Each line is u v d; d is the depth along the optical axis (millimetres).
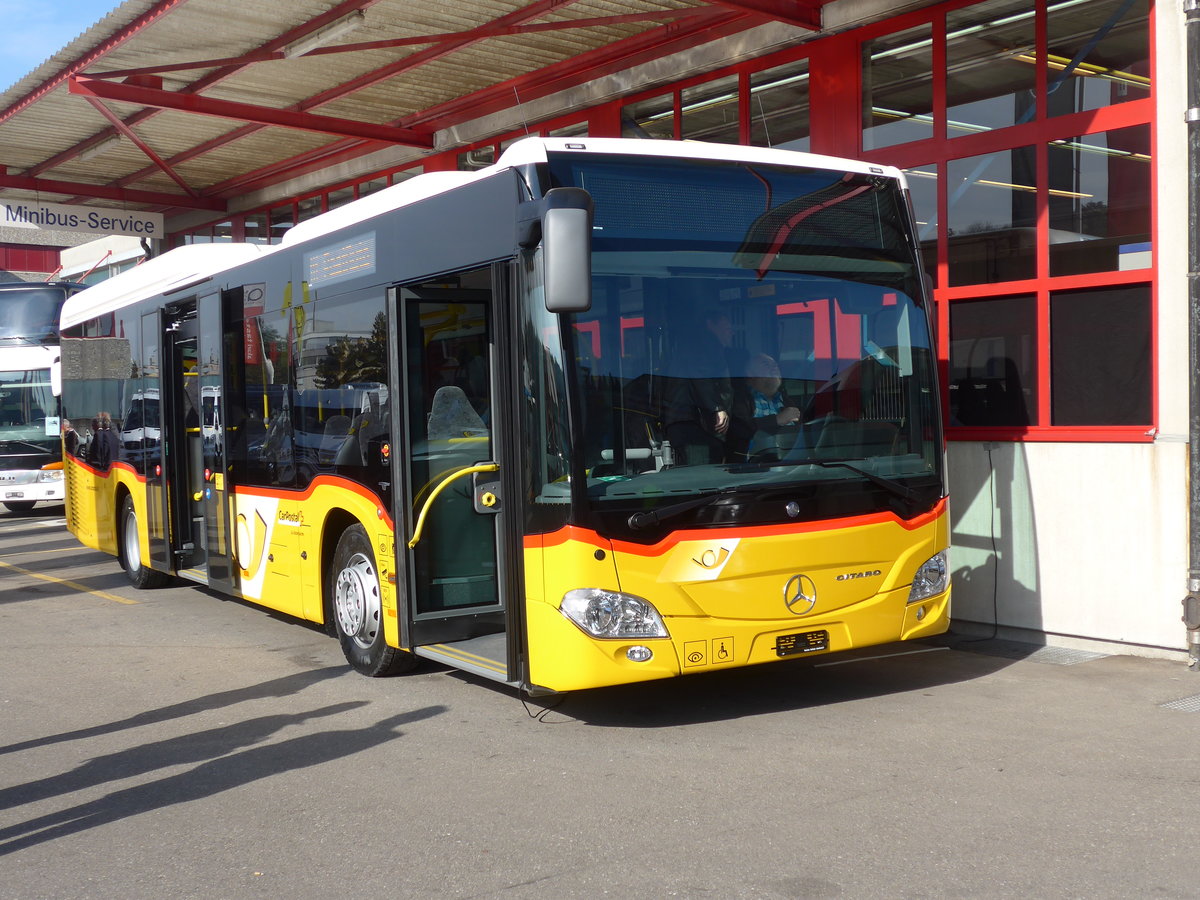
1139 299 7914
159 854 4852
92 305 13398
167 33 11594
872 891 4148
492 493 7297
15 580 13289
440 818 5129
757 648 6133
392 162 15938
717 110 11320
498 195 6371
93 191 18828
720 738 6152
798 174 6648
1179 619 7613
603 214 6137
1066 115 8328
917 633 6613
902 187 6992
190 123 15289
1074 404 8305
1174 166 7582
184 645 9234
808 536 6227
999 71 8766
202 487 10578
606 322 6023
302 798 5480
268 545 9117
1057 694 6867
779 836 4711
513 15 11102
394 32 11656
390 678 7848
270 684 7801
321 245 8273
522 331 6152
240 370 9555
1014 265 8664
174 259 11117
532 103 13258
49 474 21312
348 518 8227
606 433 5945
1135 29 7906
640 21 10922
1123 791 5105
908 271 6891
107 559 15016
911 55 9406
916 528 6605
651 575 5930
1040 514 8336
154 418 11375
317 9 11000
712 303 6270
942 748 5828
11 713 7270
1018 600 8477
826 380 6496
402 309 7289
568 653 5922
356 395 7746
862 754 5770
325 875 4555
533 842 4785
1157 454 7680
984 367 8852
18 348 21281
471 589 7555
